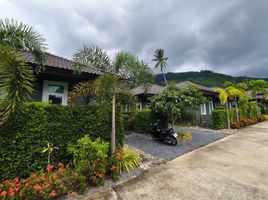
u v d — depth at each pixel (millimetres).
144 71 6461
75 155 4102
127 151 5156
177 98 8078
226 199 3180
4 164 3496
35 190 2988
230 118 12586
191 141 8211
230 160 5371
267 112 23125
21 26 4105
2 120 3158
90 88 4934
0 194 2809
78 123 4566
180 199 3211
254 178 4059
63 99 6836
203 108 15344
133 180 4062
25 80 3232
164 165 5078
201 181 3926
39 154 3916
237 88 13742
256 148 6766
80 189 3441
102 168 3932
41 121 4008
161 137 7922
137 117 10352
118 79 5367
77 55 5543
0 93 3096
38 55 4492
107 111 4980
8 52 3152
